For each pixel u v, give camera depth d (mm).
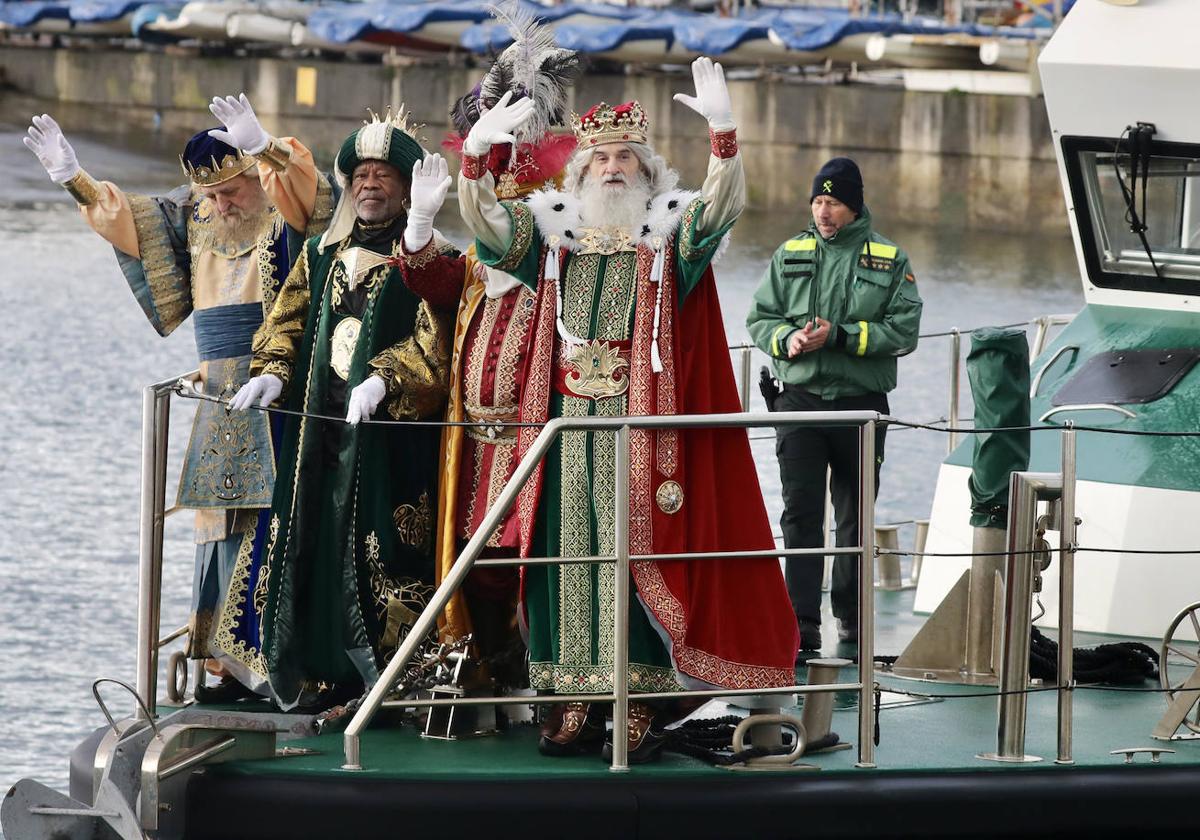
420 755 20016
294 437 21953
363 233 22203
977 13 120188
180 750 18906
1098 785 19781
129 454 56188
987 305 79188
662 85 118188
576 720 19906
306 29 131500
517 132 21734
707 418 19109
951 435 30312
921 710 22641
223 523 22859
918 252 97688
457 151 22141
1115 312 28750
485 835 18734
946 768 19766
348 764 19219
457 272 21406
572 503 19875
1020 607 20141
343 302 21938
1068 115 27812
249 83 135250
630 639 19781
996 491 24016
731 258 90312
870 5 122562
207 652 23109
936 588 28500
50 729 36406
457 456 21094
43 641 40688
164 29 136250
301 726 20703
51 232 96625
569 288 20297
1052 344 29141
